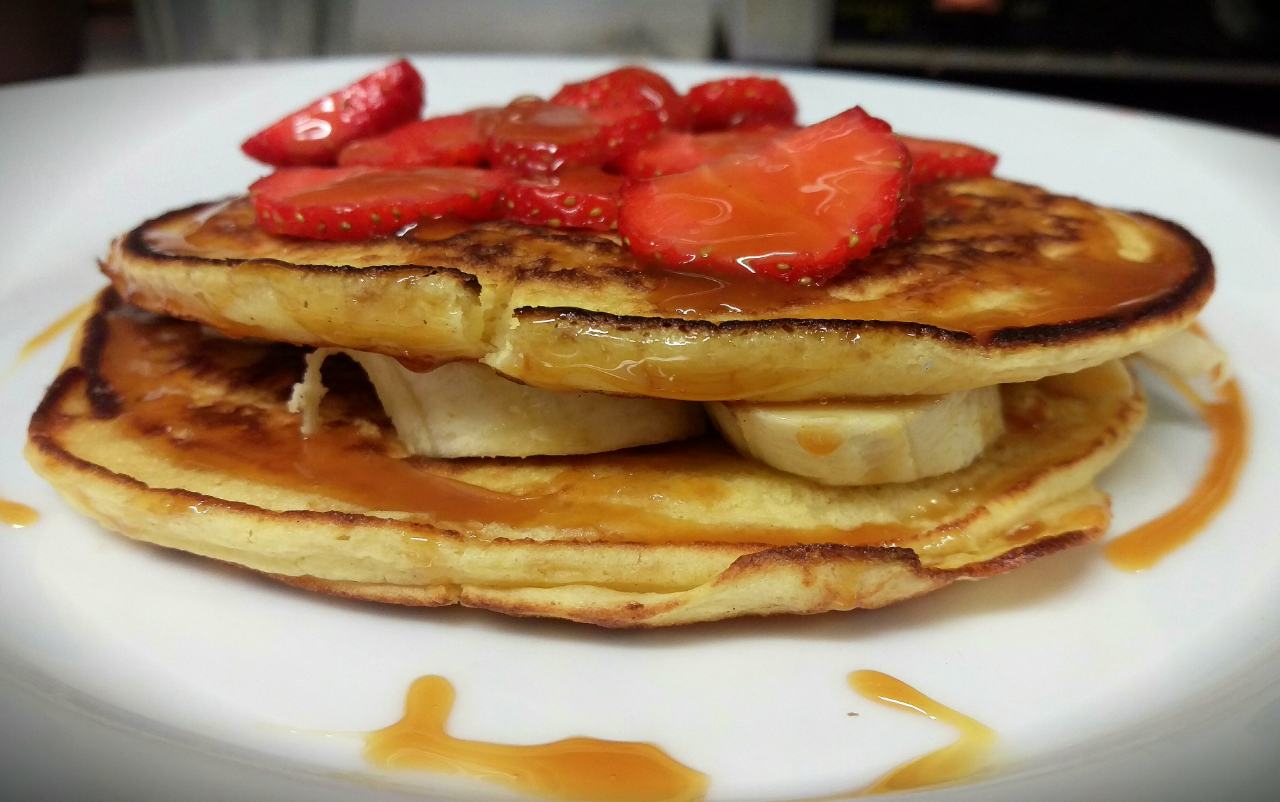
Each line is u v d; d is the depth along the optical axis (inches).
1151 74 16.5
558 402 6.2
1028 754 5.3
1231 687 5.4
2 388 7.6
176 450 6.4
